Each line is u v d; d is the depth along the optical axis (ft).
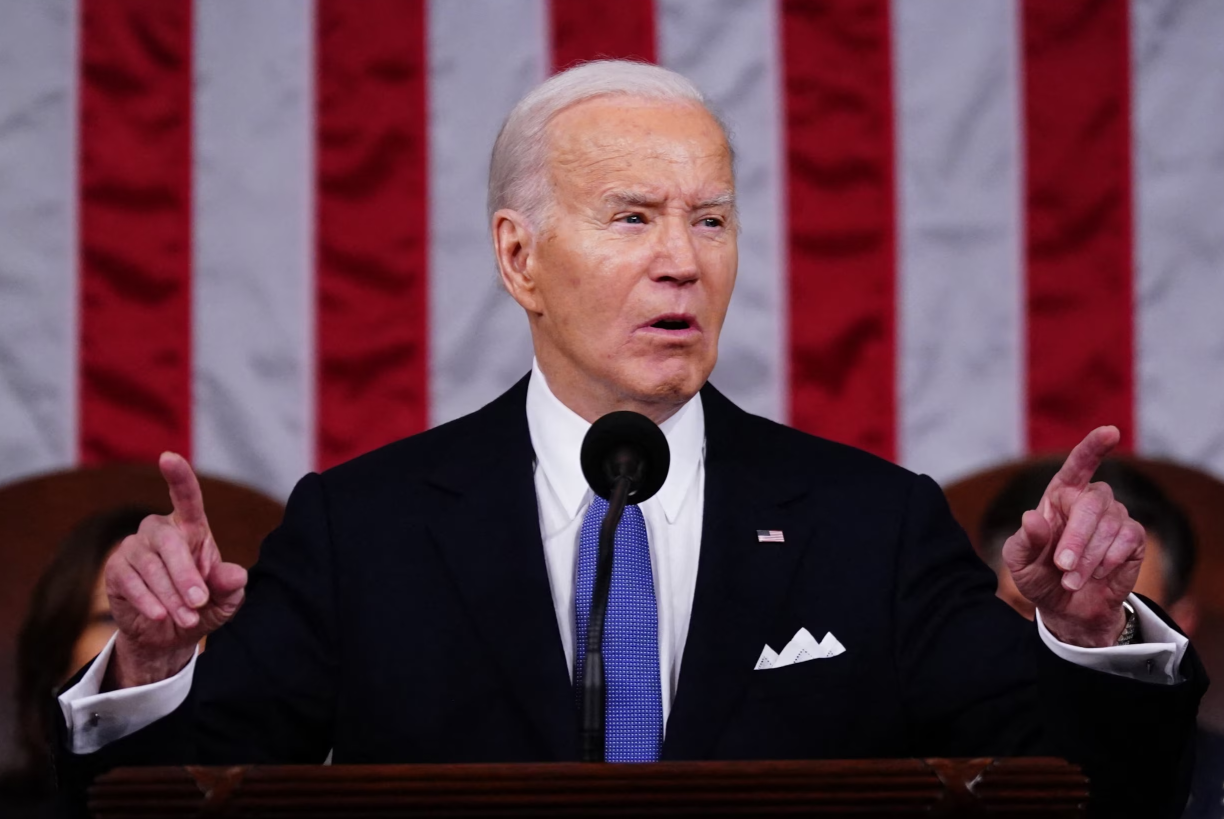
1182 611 46.16
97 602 44.86
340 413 51.70
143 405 51.29
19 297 51.26
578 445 31.78
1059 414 52.39
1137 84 53.11
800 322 52.34
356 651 30.01
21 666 44.60
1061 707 26.48
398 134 52.39
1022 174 52.90
